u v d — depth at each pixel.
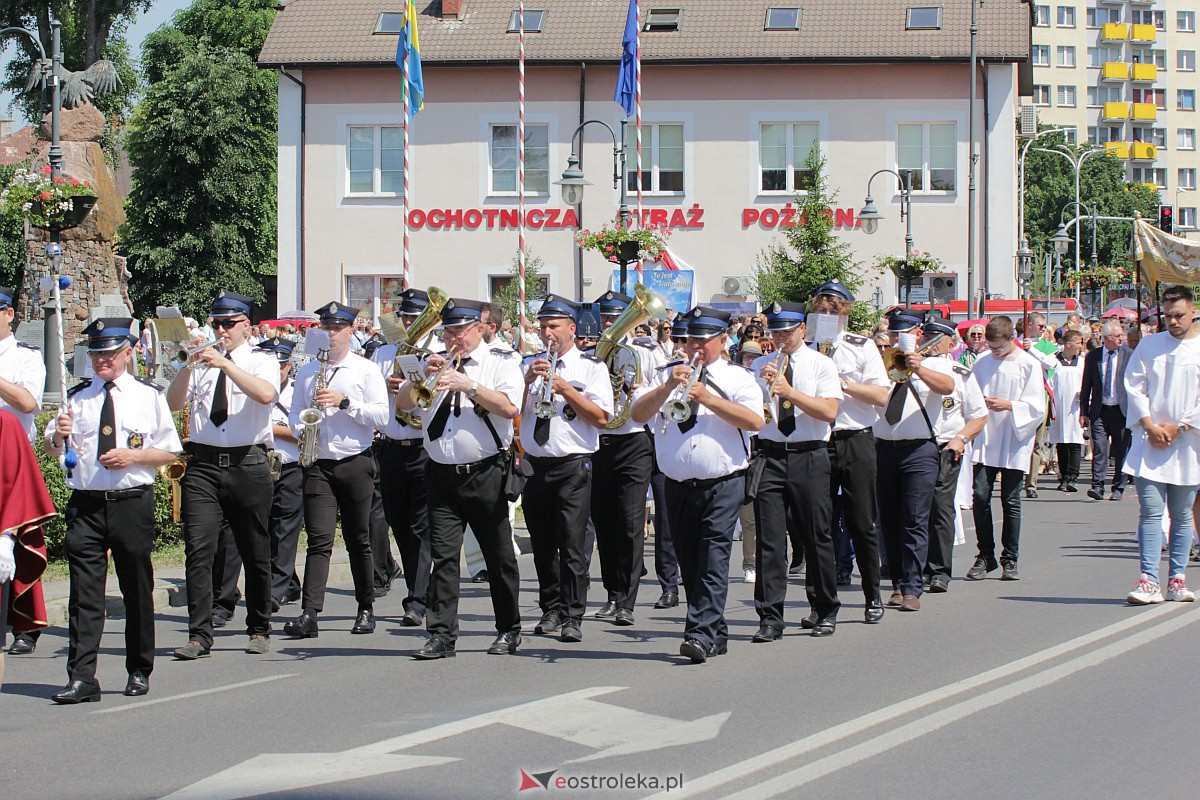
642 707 8.48
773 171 38.41
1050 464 26.06
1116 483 21.69
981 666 9.51
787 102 38.09
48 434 9.06
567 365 10.82
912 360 11.91
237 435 10.52
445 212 38.81
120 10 58.38
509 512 10.52
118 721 8.50
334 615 12.82
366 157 39.06
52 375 22.16
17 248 51.38
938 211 38.06
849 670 9.50
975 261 37.94
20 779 7.21
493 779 6.95
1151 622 11.08
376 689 9.27
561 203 38.66
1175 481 11.99
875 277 38.19
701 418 9.88
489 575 10.51
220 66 50.34
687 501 9.98
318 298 39.25
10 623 8.36
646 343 13.44
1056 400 23.25
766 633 10.70
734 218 38.34
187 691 9.39
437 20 39.25
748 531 14.30
